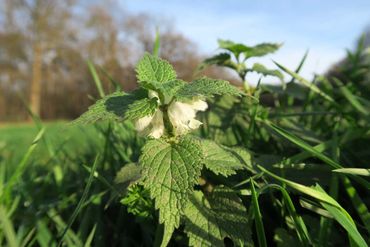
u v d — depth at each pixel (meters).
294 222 0.17
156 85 0.15
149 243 0.21
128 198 0.19
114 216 0.25
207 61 0.29
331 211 0.15
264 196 0.21
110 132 0.30
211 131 0.28
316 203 0.18
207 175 0.21
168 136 0.17
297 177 0.21
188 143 0.16
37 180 0.32
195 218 0.17
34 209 0.25
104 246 0.22
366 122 0.30
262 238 0.16
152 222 0.21
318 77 0.35
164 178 0.15
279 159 0.22
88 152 0.41
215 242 0.16
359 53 0.40
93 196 0.23
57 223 0.22
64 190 0.28
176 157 0.16
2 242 0.20
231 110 0.29
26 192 0.27
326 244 0.17
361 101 0.30
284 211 0.19
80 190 0.28
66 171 0.34
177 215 0.15
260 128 0.32
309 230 0.18
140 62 0.17
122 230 0.23
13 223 0.24
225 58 0.28
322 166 0.20
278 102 0.35
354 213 0.20
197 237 0.17
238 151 0.21
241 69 0.29
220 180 0.21
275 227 0.20
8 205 0.23
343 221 0.15
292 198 0.20
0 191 0.23
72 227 0.24
